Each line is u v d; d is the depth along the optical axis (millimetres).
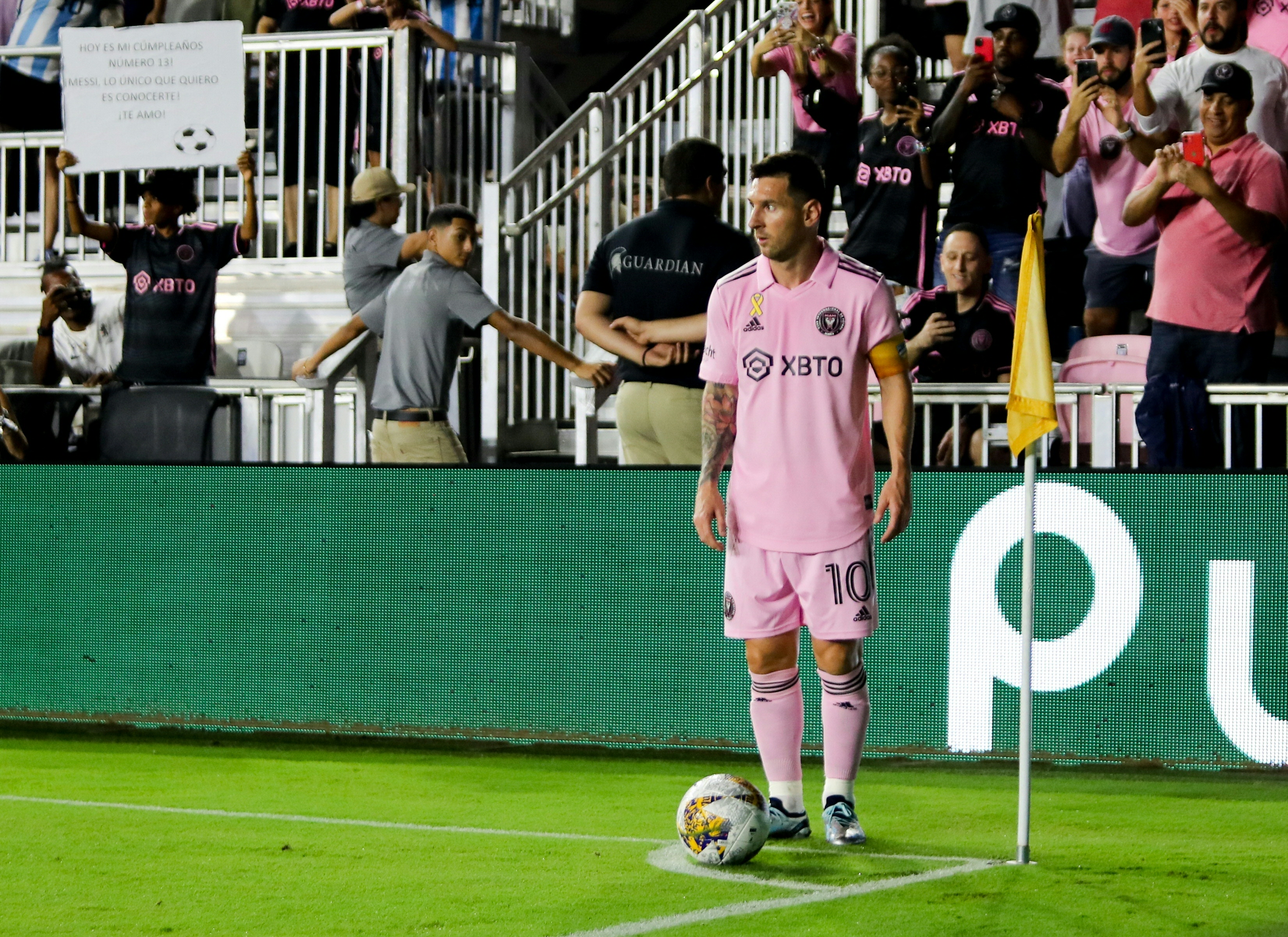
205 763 20234
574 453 26250
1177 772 19000
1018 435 13578
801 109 24766
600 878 13141
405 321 23531
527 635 21047
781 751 14914
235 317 27453
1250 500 18703
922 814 16609
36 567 23016
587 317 22375
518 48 30469
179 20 30766
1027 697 13727
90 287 27250
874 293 14352
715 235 22000
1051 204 23016
